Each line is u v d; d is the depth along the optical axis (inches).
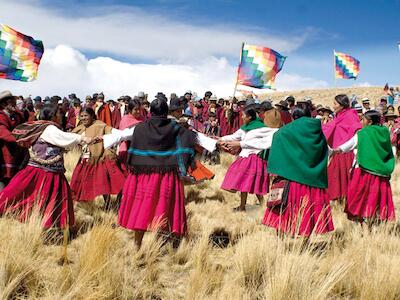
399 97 1262.3
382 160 275.9
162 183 212.2
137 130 215.6
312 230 229.0
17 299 162.4
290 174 230.2
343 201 356.2
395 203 390.6
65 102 679.7
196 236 253.8
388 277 187.2
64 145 227.8
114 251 200.8
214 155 583.5
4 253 177.0
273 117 319.6
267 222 237.0
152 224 207.8
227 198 376.5
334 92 2224.4
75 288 160.9
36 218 213.8
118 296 168.7
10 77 345.7
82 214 286.8
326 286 175.0
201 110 653.9
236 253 218.2
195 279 181.5
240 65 410.3
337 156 350.0
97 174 295.4
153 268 198.8
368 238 241.9
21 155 282.8
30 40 349.1
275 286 171.5
